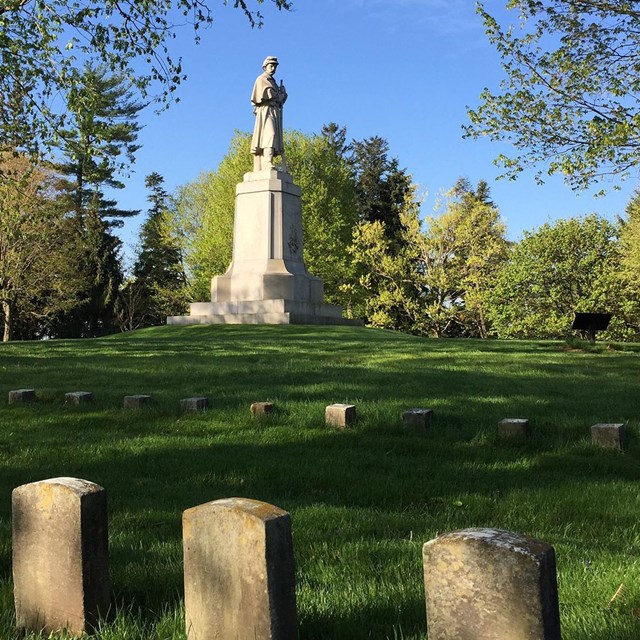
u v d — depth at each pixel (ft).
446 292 190.39
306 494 21.34
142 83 55.57
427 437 28.96
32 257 149.79
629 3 52.03
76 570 11.16
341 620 11.96
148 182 265.75
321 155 188.24
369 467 24.66
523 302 164.96
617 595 12.66
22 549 11.76
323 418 31.96
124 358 57.77
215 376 45.60
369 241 186.29
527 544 8.63
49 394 38.37
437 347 67.46
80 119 57.31
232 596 9.93
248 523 9.69
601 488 21.79
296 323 106.52
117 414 33.86
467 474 23.68
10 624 11.82
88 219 200.13
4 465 25.09
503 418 31.55
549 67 54.44
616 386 41.75
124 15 53.93
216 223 177.78
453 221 182.39
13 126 57.26
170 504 19.94
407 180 221.46
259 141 118.52
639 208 181.37
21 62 52.75
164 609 12.35
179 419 32.58
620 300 157.17
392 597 12.84
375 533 17.15
